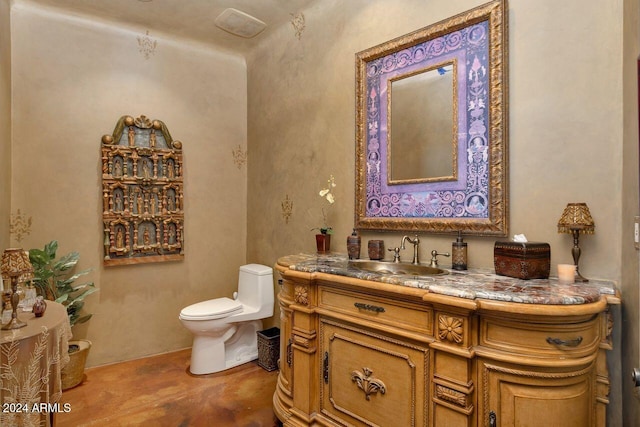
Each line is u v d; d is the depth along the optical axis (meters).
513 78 1.60
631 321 1.21
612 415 1.32
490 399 1.19
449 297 1.23
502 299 1.14
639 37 1.11
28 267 1.47
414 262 1.89
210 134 3.22
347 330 1.62
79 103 2.65
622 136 1.34
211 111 3.23
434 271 1.72
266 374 2.56
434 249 1.88
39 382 1.37
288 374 1.92
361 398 1.55
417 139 1.93
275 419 1.99
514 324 1.15
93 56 2.71
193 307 2.57
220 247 3.27
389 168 2.06
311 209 2.60
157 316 2.96
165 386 2.37
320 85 2.52
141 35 2.90
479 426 1.21
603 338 1.27
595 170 1.41
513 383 1.16
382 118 2.09
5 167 2.23
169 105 3.02
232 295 3.33
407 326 1.39
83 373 2.48
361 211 2.19
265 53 3.09
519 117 1.58
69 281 2.44
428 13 1.89
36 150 2.50
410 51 1.96
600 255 1.39
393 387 1.44
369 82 2.16
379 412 1.48
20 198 2.45
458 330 1.22
